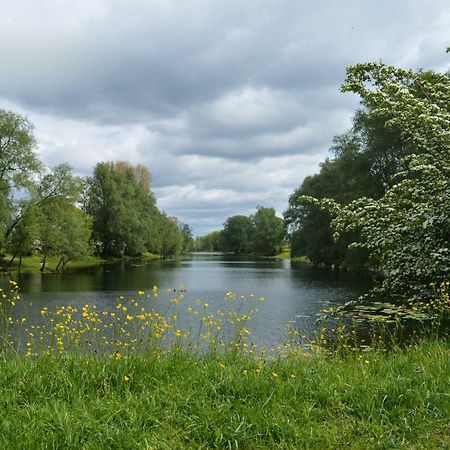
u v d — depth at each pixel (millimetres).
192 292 28359
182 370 4598
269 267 61344
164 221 96500
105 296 25938
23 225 43125
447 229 7863
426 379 4270
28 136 40312
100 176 69750
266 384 4219
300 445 3355
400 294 8852
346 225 9547
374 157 34719
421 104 7262
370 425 3566
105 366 4555
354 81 8211
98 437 3383
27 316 16469
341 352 6531
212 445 3414
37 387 4164
